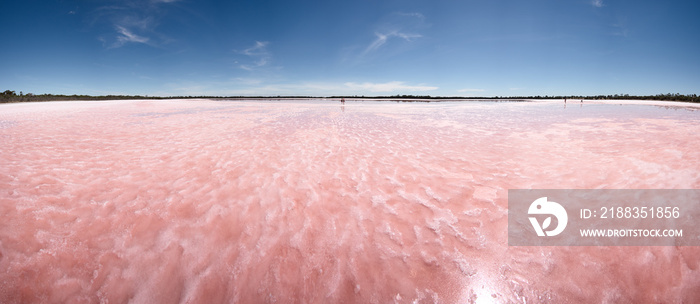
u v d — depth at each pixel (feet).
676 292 6.78
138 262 7.84
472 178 14.82
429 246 8.79
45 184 12.63
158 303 6.76
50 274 7.24
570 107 88.94
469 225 9.98
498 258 8.18
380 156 19.53
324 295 7.05
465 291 7.14
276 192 12.71
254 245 8.75
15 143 21.65
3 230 8.72
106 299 6.76
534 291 7.06
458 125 37.50
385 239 9.16
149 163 16.88
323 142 24.47
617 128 32.32
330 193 12.71
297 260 8.13
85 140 23.72
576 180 13.94
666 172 14.11
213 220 10.11
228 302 6.84
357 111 66.18
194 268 7.73
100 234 8.96
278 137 26.73
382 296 7.04
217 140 24.89
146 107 79.25
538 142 24.44
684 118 43.50
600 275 7.39
